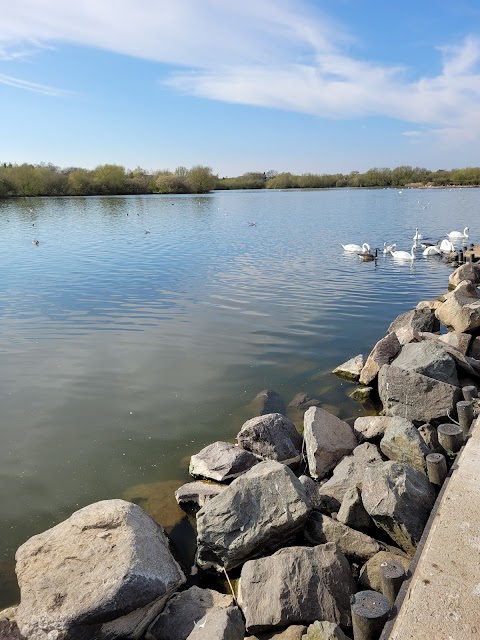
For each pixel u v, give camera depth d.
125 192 114.75
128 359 11.98
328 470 7.32
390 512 5.39
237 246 30.75
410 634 3.65
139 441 8.45
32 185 101.56
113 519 5.45
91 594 4.63
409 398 8.51
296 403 9.63
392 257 27.33
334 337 13.55
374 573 5.04
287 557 5.07
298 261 25.64
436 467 5.98
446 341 11.08
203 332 13.98
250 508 5.76
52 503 6.93
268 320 15.13
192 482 7.14
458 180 117.69
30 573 5.00
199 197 99.44
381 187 132.75
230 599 5.04
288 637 4.47
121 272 22.62
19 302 17.30
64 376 11.05
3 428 8.91
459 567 4.24
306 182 141.75
